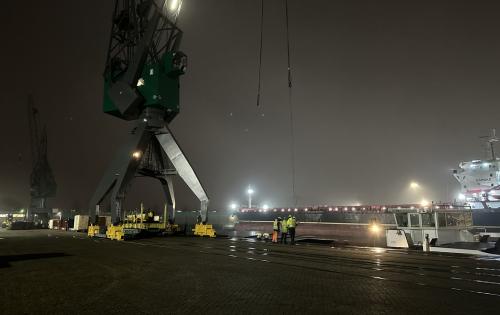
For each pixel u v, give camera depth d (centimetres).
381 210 5722
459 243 2517
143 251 2206
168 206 4181
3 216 8988
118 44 4125
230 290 1033
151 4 4050
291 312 800
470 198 5909
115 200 3562
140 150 3772
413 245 2611
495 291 1039
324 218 5056
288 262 1684
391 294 988
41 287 1072
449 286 1109
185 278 1233
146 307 838
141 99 3872
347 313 795
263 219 5981
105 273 1341
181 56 3962
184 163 3869
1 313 789
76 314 780
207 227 3778
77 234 4359
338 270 1431
